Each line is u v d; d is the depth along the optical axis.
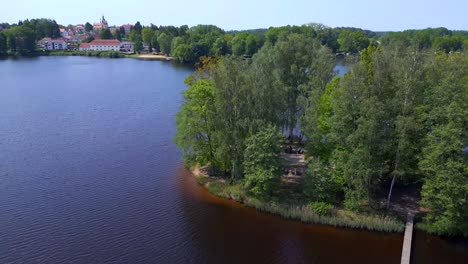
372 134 47.81
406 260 42.28
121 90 137.00
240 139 56.34
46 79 160.88
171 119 98.50
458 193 44.09
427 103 48.97
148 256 44.31
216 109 57.34
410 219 50.06
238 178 59.22
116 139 82.81
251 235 49.09
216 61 77.31
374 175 51.88
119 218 52.09
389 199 52.38
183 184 62.50
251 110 55.84
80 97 124.25
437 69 51.75
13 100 118.50
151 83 152.25
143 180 63.69
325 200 53.44
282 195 56.56
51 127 90.88
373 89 49.19
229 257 44.66
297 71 71.69
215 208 55.38
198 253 45.12
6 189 59.38
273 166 52.56
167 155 74.38
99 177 64.31
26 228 49.16
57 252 44.50
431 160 45.84
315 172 52.91
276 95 58.22
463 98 46.66
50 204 55.28
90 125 92.88
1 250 44.56
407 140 48.34
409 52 54.06
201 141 62.31
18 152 74.44
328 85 60.03
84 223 50.62
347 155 50.47
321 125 55.81
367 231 49.69
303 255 45.22
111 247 45.75
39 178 63.50
